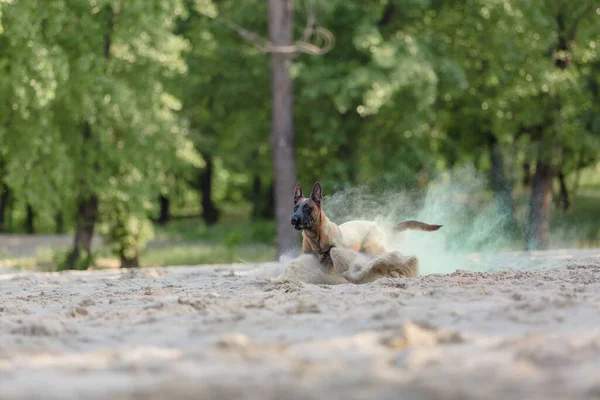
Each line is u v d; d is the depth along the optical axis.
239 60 32.09
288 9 27.34
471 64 30.34
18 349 5.88
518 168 32.78
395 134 29.97
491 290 8.39
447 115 32.12
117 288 11.45
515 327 6.28
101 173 25.70
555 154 29.31
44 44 22.22
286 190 27.86
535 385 4.30
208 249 33.38
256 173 37.41
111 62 25.70
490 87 30.70
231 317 7.12
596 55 28.97
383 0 29.11
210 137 38.53
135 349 5.69
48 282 12.95
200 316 7.45
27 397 4.30
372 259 10.32
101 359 5.36
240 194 62.59
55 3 22.97
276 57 27.70
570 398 4.04
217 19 30.77
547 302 7.28
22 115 22.14
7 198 47.41
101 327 7.05
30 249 35.38
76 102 24.38
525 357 4.98
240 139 33.50
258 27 31.00
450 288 8.68
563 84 28.00
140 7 24.78
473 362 4.88
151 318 7.29
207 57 33.44
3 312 8.75
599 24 28.47
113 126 25.73
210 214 51.19
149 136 25.80
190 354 5.36
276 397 4.15
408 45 26.45
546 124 29.20
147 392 4.31
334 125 29.20
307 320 6.87
